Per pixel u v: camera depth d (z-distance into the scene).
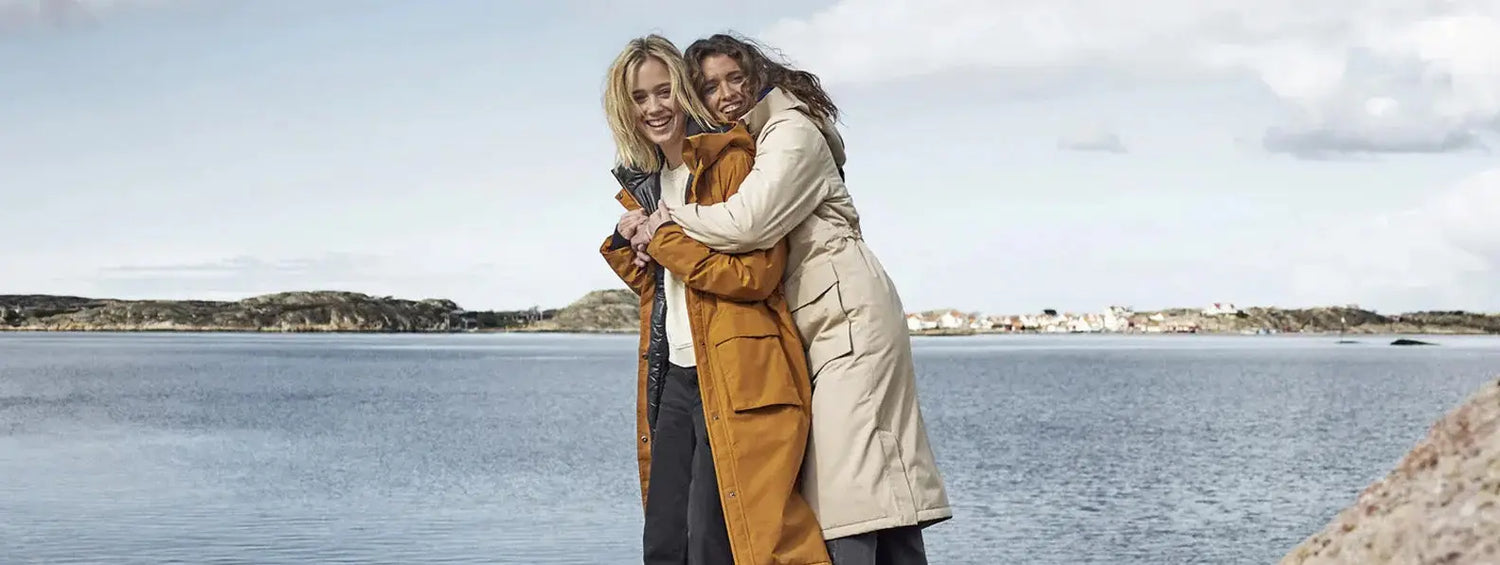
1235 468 26.72
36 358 118.00
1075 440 33.38
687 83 3.30
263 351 149.00
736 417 3.10
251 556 15.14
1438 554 1.43
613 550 15.60
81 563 14.59
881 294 3.21
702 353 3.16
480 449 30.58
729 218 3.07
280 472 25.42
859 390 3.15
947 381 72.25
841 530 3.12
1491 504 1.43
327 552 15.50
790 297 3.23
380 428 37.91
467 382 71.69
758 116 3.25
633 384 69.38
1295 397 56.47
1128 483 23.80
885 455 3.14
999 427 38.16
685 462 3.37
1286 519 19.61
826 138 3.30
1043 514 19.66
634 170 3.41
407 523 18.05
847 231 3.24
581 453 29.52
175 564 14.52
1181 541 17.34
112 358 118.81
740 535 3.08
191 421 40.88
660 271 3.45
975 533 17.70
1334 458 29.05
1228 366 101.06
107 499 20.80
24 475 24.70
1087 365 102.06
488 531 17.20
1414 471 1.57
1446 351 166.25
